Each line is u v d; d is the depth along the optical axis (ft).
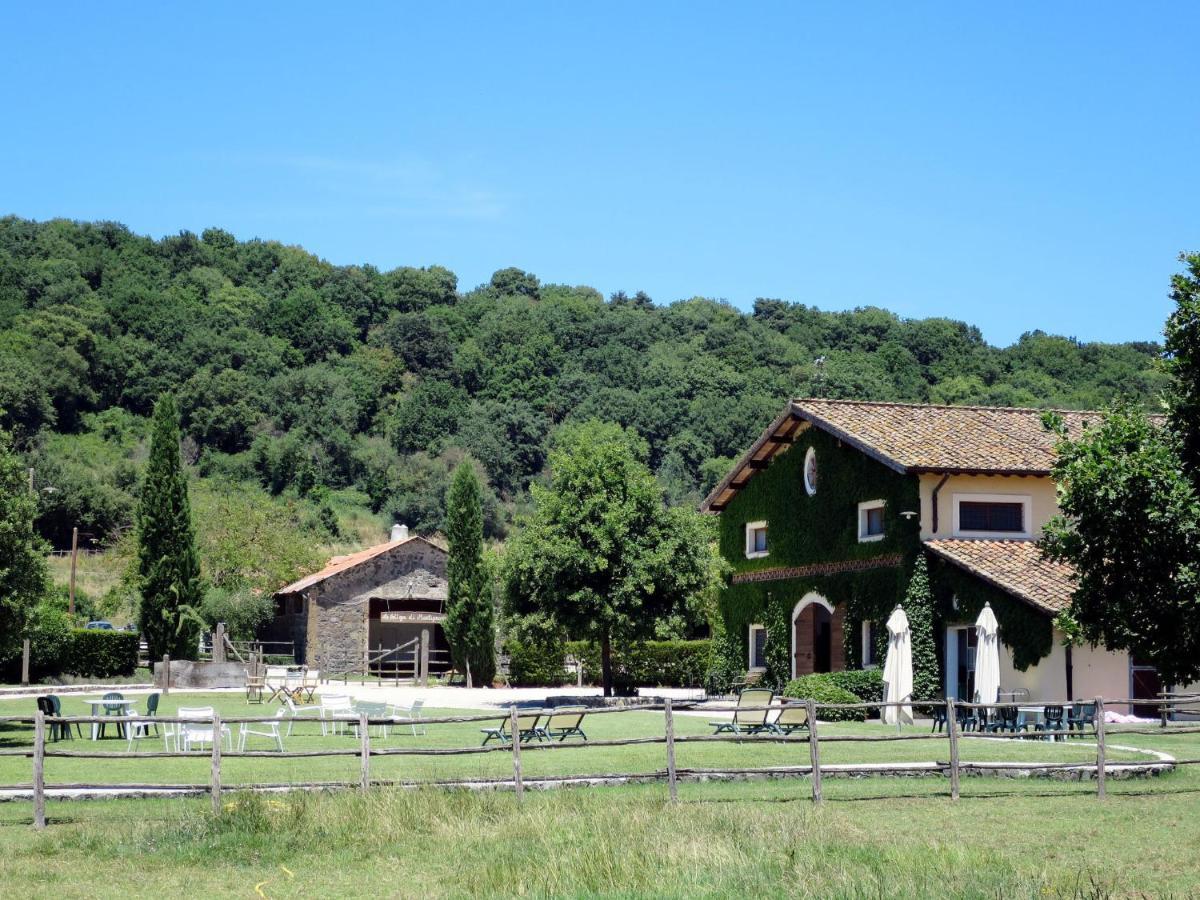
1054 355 371.76
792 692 113.80
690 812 59.16
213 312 382.83
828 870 48.65
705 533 128.47
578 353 390.63
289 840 54.39
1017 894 44.75
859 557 125.39
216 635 168.66
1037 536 120.57
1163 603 47.67
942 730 95.25
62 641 163.73
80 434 333.62
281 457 337.11
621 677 140.36
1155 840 56.29
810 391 352.49
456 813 58.65
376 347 394.93
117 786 62.59
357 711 104.17
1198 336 49.37
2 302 361.71
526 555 125.70
